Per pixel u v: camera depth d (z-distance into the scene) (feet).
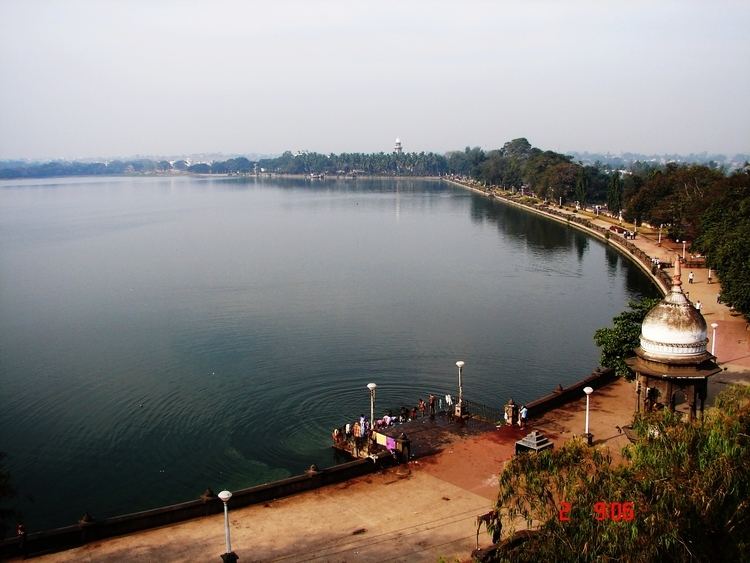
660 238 507.30
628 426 149.28
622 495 80.12
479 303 358.43
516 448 147.74
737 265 263.29
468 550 117.91
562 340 287.48
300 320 326.44
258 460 180.24
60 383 247.29
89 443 196.24
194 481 171.63
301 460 178.29
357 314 336.90
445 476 148.15
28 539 119.34
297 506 136.05
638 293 375.66
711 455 86.48
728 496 81.71
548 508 84.69
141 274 467.11
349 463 149.18
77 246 620.49
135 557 118.32
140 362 268.00
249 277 447.01
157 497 165.07
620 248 513.86
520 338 290.76
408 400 217.56
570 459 90.89
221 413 212.64
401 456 155.63
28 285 434.71
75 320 339.77
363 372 246.88
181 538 124.47
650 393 163.43
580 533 77.41
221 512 134.00
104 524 124.57
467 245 579.89
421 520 129.08
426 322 319.27
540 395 223.30
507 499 89.86
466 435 171.12
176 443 193.67
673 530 73.87
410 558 116.16
